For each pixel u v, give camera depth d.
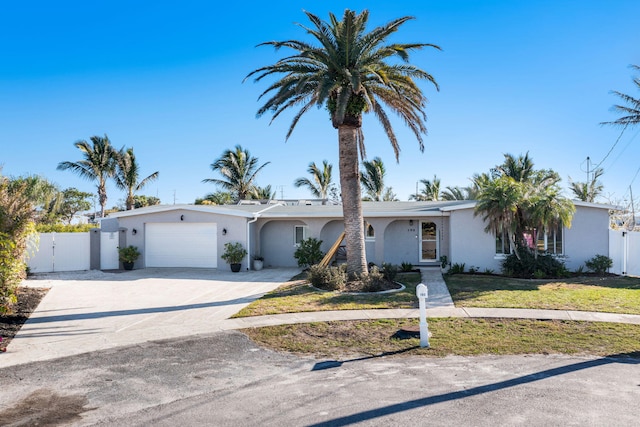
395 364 7.18
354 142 15.38
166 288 15.31
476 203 18.47
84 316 10.94
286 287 15.32
